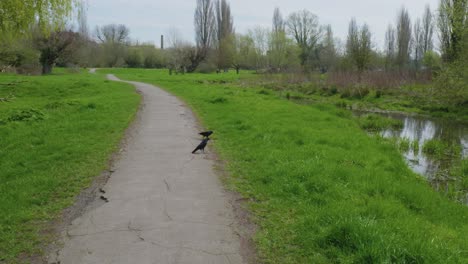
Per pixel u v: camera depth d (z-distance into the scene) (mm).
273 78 42656
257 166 8719
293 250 5012
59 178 7824
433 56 45750
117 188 7273
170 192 7086
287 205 6527
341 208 5934
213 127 13695
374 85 32281
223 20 76812
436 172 11469
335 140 11945
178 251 4938
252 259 4793
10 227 5652
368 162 9734
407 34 65938
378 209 6070
